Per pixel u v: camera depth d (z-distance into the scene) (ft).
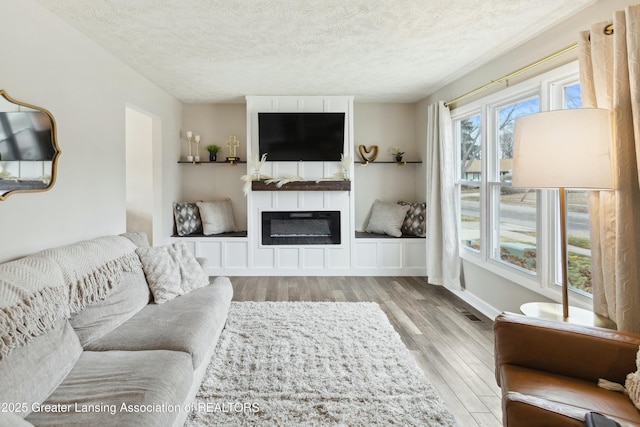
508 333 5.31
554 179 5.79
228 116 17.30
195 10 7.84
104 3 7.45
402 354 8.39
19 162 6.82
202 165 17.34
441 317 11.10
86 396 4.68
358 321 10.43
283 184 15.61
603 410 4.13
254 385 7.02
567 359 4.93
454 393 7.02
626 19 5.86
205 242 15.93
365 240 16.16
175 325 6.96
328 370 7.63
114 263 7.64
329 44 9.82
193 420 5.97
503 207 10.88
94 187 9.39
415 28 8.82
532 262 9.57
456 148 13.89
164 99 14.80
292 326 10.00
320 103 15.78
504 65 10.50
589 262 7.78
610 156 5.70
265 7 7.75
